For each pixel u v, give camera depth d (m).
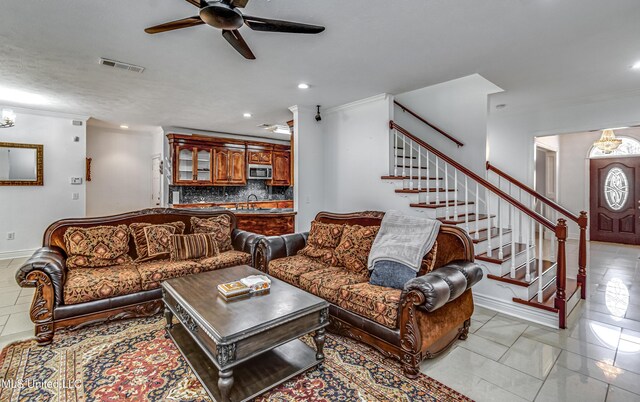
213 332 1.66
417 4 2.03
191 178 6.48
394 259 2.49
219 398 1.70
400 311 2.02
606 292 3.59
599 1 2.01
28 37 2.50
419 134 5.04
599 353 2.30
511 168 5.38
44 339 2.33
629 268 4.59
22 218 4.96
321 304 2.05
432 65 3.10
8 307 3.02
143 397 1.78
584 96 4.37
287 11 2.11
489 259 3.16
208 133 7.00
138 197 7.08
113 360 2.15
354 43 2.60
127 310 2.66
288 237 3.57
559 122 4.87
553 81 3.67
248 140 7.50
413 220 2.74
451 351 2.32
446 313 2.21
